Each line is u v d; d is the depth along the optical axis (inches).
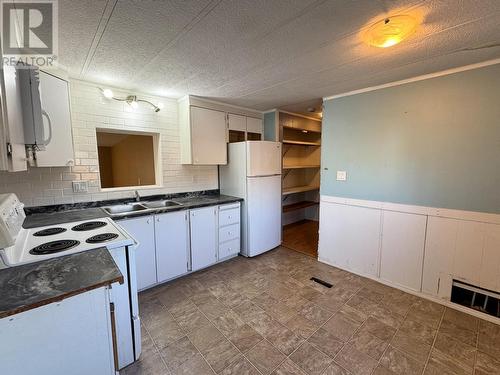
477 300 82.1
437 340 69.2
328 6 47.7
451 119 81.6
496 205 75.4
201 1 45.8
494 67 73.1
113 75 86.7
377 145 99.9
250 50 67.0
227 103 129.1
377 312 82.4
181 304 87.6
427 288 90.3
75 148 93.0
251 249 129.1
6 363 32.9
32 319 34.0
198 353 65.1
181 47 65.0
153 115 113.3
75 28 54.6
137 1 45.4
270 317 80.0
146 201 113.6
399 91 92.3
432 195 87.3
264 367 60.5
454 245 83.7
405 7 48.0
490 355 63.7
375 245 103.4
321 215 122.8
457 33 58.1
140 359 63.2
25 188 83.7
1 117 39.9
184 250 106.3
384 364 61.2
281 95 113.0
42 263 45.5
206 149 122.6
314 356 63.8
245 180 126.9
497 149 74.2
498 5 47.0
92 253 50.6
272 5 47.3
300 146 205.5
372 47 65.1
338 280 104.9
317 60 73.7
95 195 99.0
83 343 38.9
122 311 59.4
